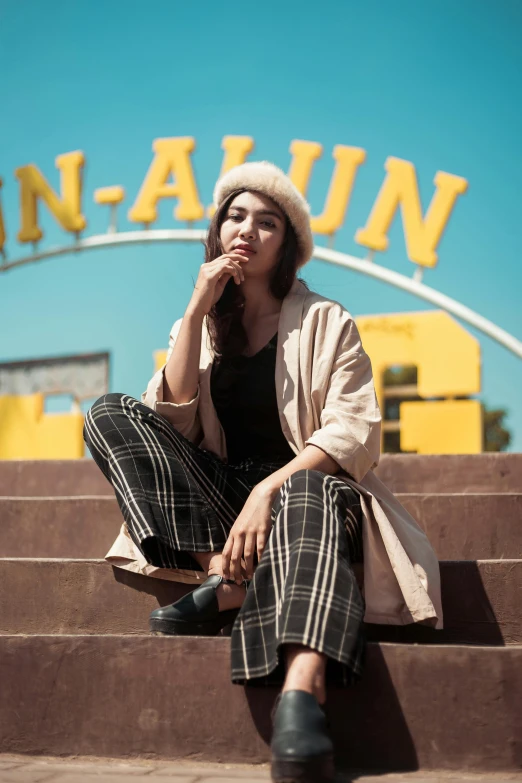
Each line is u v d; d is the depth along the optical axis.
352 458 2.17
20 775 1.78
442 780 1.76
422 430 5.89
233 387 2.49
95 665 1.99
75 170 9.32
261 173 2.56
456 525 2.94
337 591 1.80
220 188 2.63
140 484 2.16
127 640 1.99
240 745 1.89
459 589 2.32
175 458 2.23
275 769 1.59
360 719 1.88
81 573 2.50
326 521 1.91
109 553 2.45
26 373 8.18
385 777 1.78
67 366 8.05
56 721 1.97
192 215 8.81
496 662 1.87
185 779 1.73
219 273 2.43
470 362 5.94
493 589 2.31
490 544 2.91
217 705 1.92
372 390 2.33
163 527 2.14
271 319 2.56
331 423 2.22
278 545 1.90
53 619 2.49
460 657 1.88
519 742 1.82
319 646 1.72
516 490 3.61
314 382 2.35
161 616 2.08
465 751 1.83
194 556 2.21
